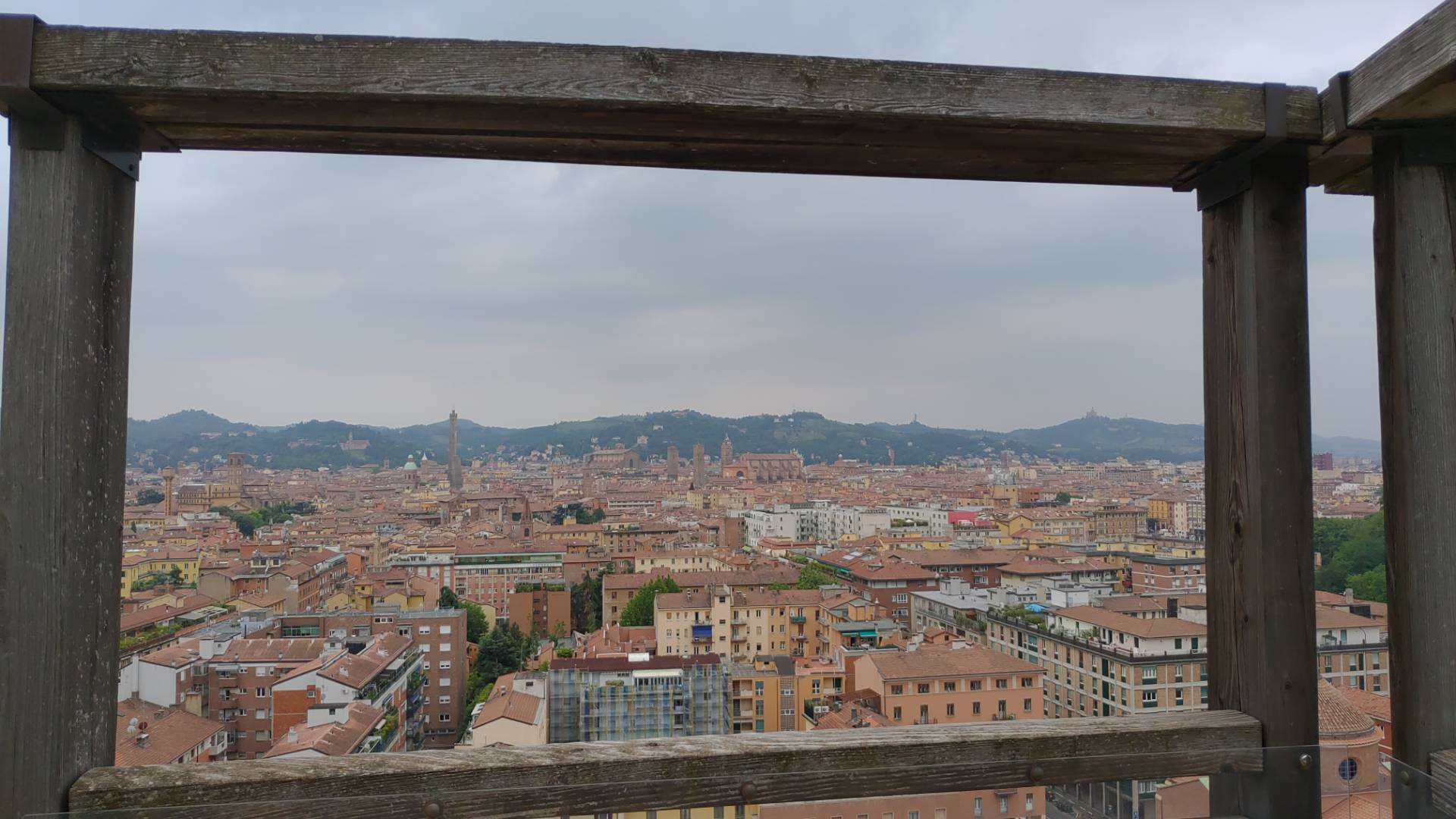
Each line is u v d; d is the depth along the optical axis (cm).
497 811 171
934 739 186
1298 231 202
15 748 159
